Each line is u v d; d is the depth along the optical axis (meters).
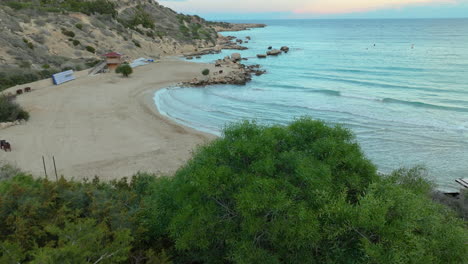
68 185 9.79
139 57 78.75
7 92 35.75
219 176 6.98
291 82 53.06
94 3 94.88
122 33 87.00
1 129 26.61
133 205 10.15
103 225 7.36
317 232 6.20
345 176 7.38
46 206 8.30
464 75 55.78
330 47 109.25
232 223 7.07
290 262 6.68
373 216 6.02
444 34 154.88
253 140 7.72
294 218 6.27
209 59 87.25
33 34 60.84
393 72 60.19
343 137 8.25
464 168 22.42
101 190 11.02
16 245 6.25
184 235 7.06
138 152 23.89
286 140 8.09
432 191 14.66
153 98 41.69
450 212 8.38
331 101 40.66
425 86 47.88
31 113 31.36
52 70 48.81
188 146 25.45
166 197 8.73
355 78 55.34
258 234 6.96
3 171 14.63
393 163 23.30
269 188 6.49
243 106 38.91
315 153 7.70
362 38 144.12
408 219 6.21
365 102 39.78
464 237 6.48
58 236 7.09
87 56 65.06
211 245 7.79
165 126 30.39
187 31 128.75
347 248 6.48
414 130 29.55
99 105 35.75
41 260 5.11
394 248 5.74
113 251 6.44
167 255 8.14
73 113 32.34
